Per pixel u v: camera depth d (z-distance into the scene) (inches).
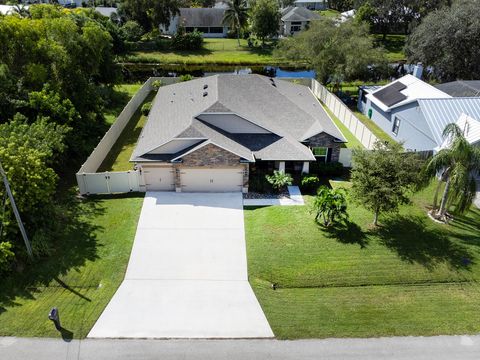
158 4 2920.8
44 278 697.6
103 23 2423.7
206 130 997.8
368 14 2957.7
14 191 720.3
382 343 580.7
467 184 796.6
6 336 577.9
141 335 590.9
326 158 1110.4
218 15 3253.0
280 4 4234.7
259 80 1327.5
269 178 977.5
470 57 1763.0
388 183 767.7
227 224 860.0
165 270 729.0
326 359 554.9
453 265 739.4
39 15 1476.4
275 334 595.5
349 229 832.3
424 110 1154.0
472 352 568.1
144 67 2381.9
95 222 855.1
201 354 561.6
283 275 715.4
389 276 711.7
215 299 663.8
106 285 689.6
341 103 1499.8
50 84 1203.2
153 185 979.3
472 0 1857.8
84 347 566.6
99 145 1107.3
